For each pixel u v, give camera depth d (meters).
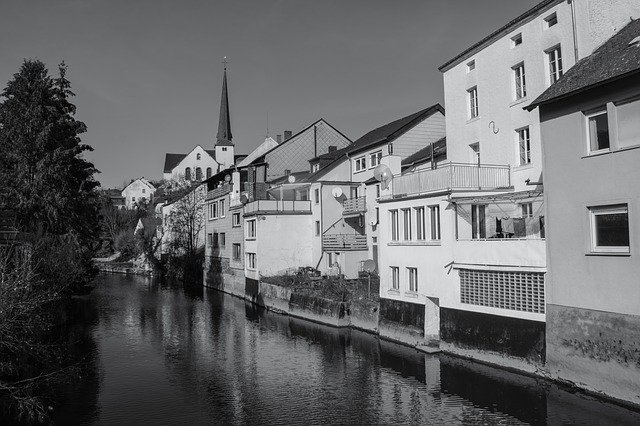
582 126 15.33
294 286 33.81
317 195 39.12
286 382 18.33
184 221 63.34
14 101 31.45
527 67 21.12
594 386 14.61
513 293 17.52
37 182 30.05
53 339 26.02
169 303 40.41
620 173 14.14
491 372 17.64
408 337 22.52
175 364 21.30
